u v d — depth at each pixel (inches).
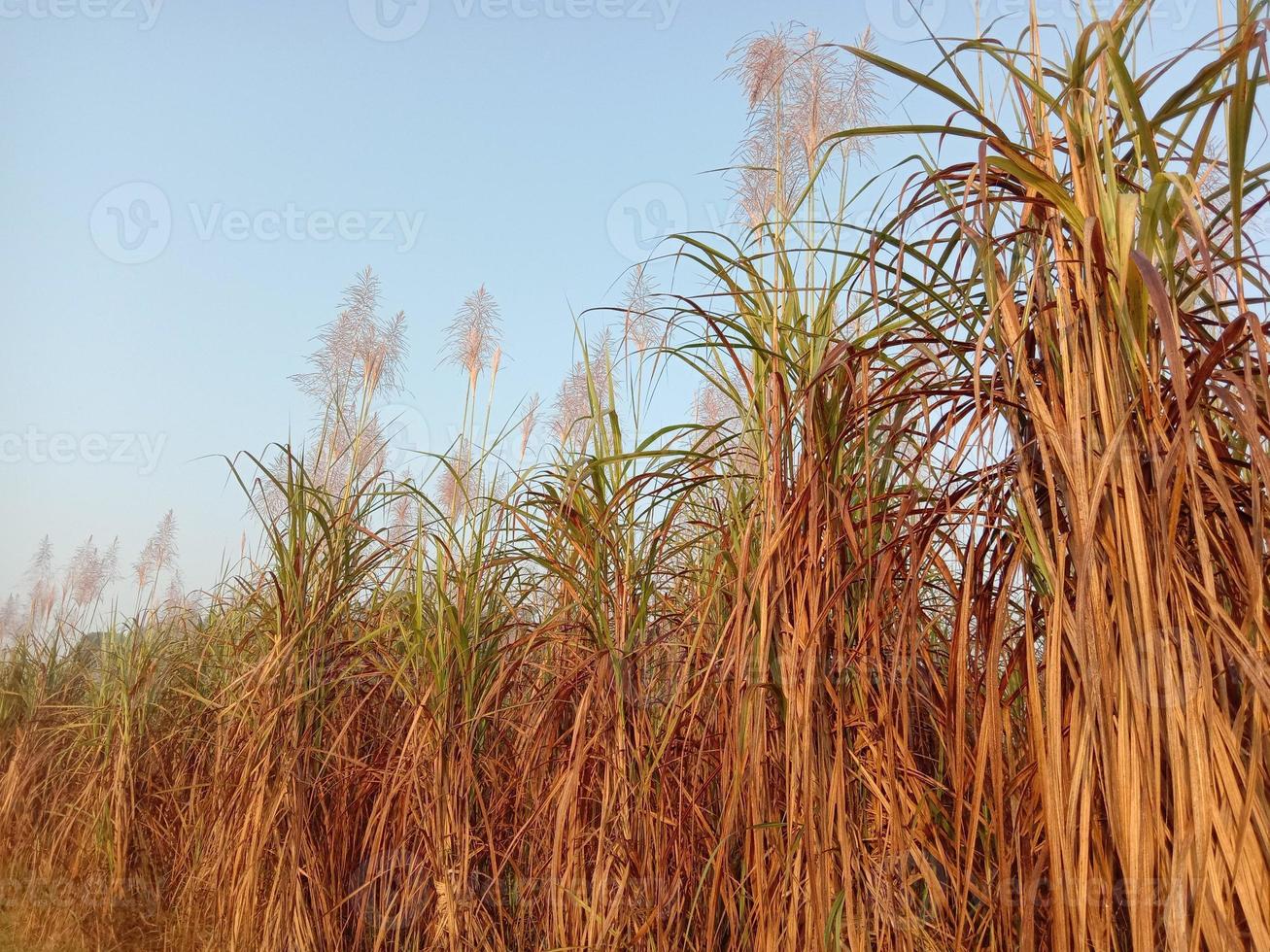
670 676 102.2
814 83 96.1
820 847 66.4
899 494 72.5
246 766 124.8
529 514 108.7
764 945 70.1
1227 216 60.8
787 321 84.2
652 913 83.7
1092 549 50.4
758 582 71.9
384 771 116.1
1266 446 51.7
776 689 71.2
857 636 73.0
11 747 206.5
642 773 88.2
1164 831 48.3
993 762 58.2
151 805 175.3
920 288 64.3
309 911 116.3
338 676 128.2
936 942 65.1
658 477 90.4
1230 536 54.4
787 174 98.3
